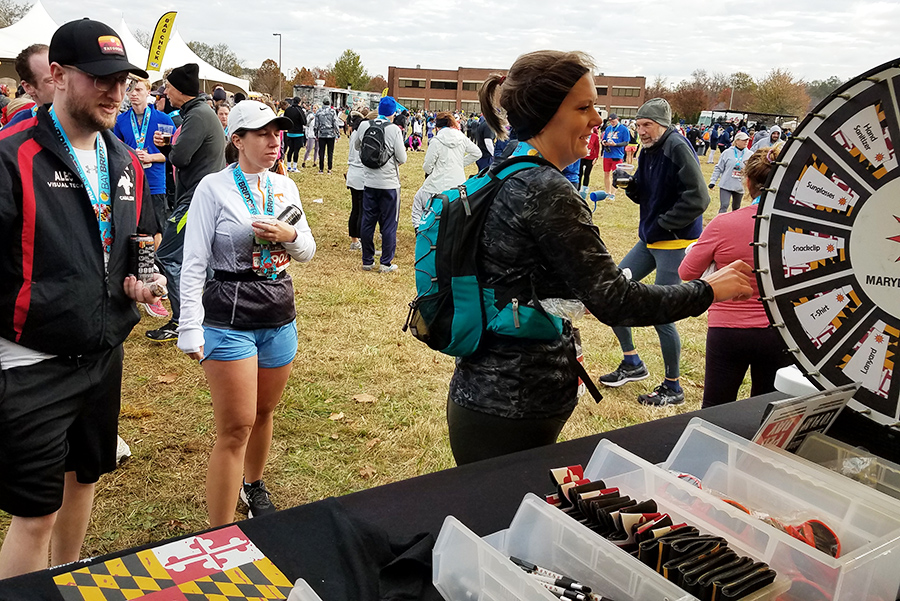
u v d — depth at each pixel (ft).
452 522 3.68
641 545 3.65
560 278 4.91
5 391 5.60
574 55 4.81
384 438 12.16
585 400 14.21
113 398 6.65
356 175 24.71
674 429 6.14
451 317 5.13
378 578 3.86
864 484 4.51
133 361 14.66
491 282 4.98
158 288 6.37
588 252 4.50
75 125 5.82
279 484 10.51
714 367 9.62
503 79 5.50
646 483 4.39
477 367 5.33
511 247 4.81
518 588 3.20
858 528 3.99
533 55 4.88
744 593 3.26
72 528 6.95
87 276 5.90
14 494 5.78
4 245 5.46
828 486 4.16
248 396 7.60
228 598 3.58
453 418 5.63
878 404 4.36
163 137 16.80
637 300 4.48
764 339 8.92
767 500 4.43
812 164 4.39
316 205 34.83
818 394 4.54
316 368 15.07
